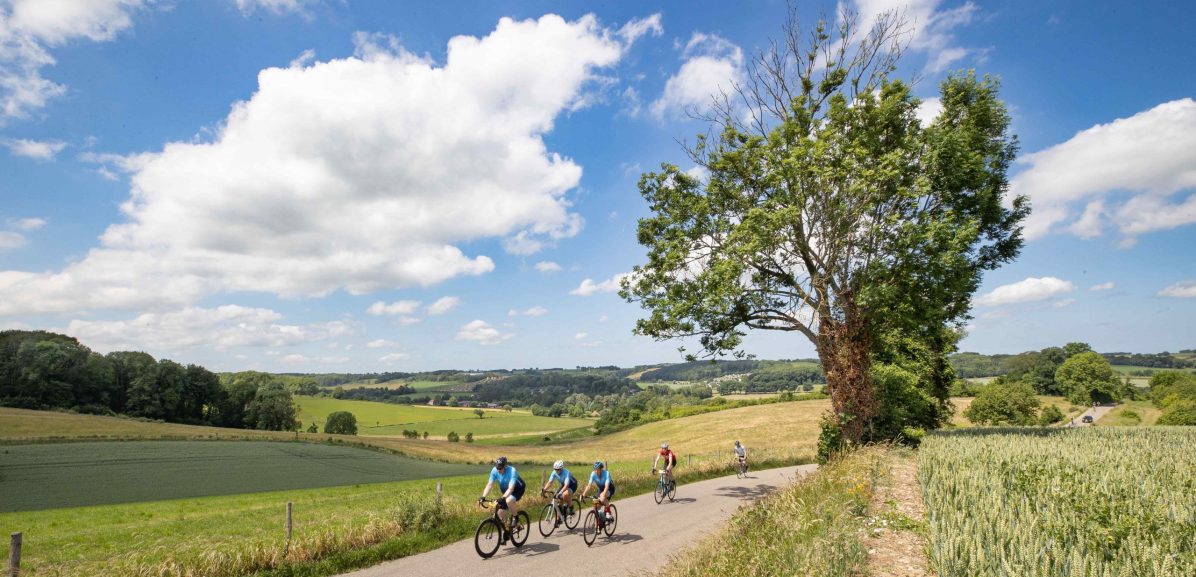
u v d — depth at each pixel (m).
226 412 98.88
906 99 21.33
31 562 15.32
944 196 21.47
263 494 37.12
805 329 23.28
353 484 43.38
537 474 32.69
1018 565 6.00
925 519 10.19
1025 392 73.94
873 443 21.70
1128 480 10.99
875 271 19.03
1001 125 24.27
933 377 35.94
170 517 27.31
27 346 86.81
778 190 21.48
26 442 58.16
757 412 73.56
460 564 12.08
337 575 11.79
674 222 24.31
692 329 23.22
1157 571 5.84
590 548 13.16
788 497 13.05
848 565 7.79
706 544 10.54
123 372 91.88
